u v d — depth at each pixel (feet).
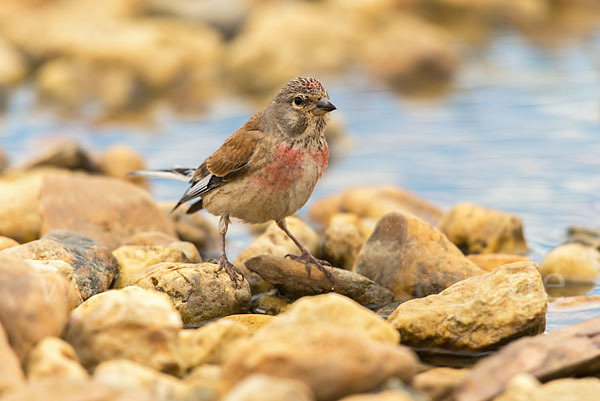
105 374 19.65
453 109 63.82
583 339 22.34
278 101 30.37
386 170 50.75
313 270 31.22
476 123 59.41
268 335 19.61
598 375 22.25
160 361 21.86
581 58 77.97
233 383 18.95
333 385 18.60
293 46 80.53
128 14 92.32
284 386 16.81
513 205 43.80
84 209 36.22
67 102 73.41
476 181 47.83
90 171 47.78
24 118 66.85
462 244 37.91
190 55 81.00
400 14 94.48
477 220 37.91
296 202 30.81
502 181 47.57
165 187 48.65
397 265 31.71
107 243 35.40
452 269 31.12
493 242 37.42
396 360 19.38
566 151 51.75
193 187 32.71
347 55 81.51
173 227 37.70
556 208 43.06
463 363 25.54
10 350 20.52
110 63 77.92
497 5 96.94
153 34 81.87
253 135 30.42
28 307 21.70
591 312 29.68
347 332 19.47
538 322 25.64
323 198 45.78
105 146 56.49
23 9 95.76
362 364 18.86
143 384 19.52
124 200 36.99
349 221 38.65
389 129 59.52
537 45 84.94
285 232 32.35
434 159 52.24
